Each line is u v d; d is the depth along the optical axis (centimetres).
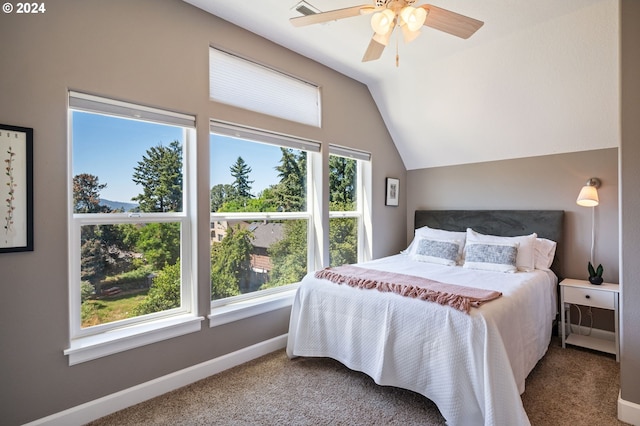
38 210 168
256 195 280
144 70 204
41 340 170
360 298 221
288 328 290
